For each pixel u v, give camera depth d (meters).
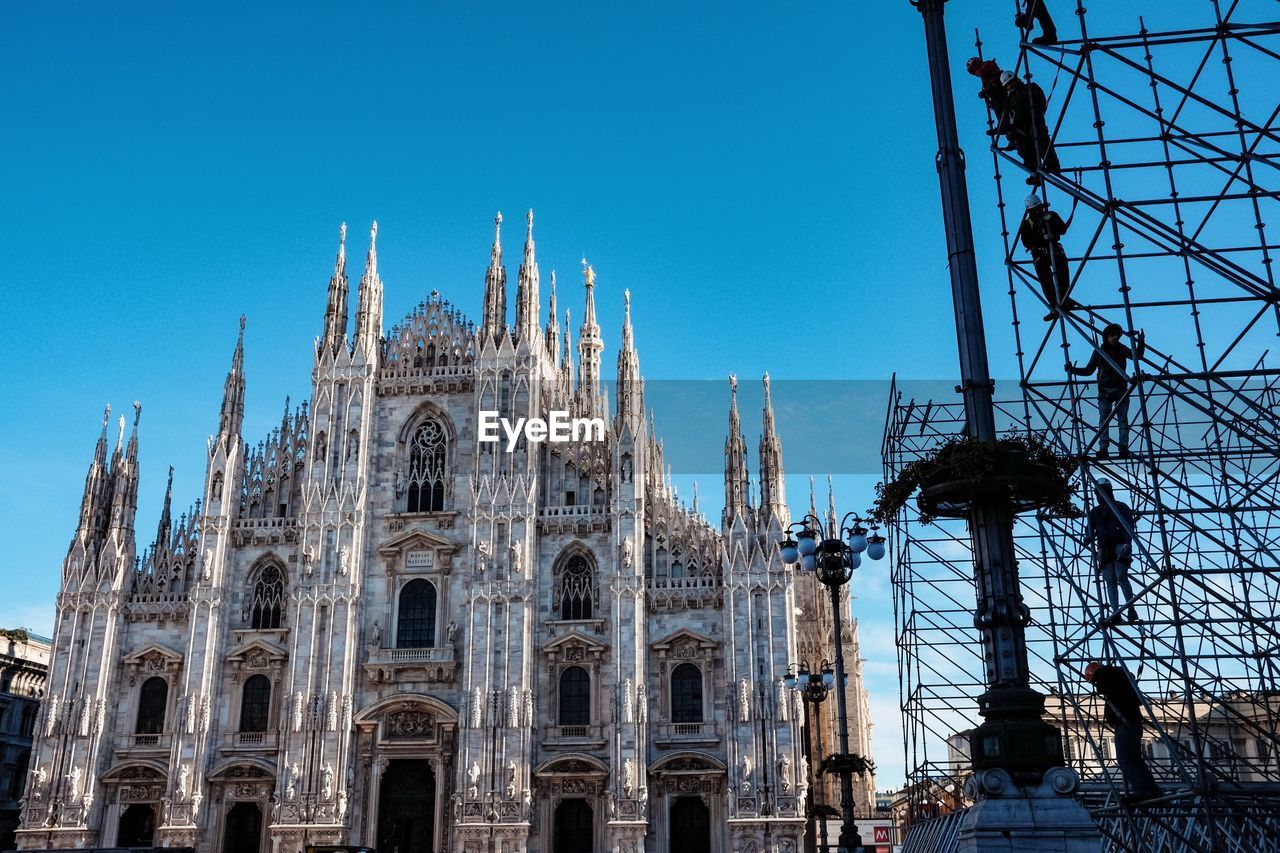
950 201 25.17
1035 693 22.22
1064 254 27.95
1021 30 28.28
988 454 22.95
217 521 87.38
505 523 84.06
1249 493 28.23
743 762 76.62
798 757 76.50
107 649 85.50
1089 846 20.94
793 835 74.94
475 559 83.38
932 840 41.88
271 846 80.25
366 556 86.25
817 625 103.25
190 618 85.44
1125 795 24.22
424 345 92.00
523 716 79.44
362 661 83.62
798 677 56.09
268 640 85.06
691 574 82.69
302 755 80.62
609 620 81.69
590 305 119.31
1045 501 25.00
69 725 83.75
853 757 37.56
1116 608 27.28
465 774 78.62
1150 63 28.70
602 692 80.69
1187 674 23.16
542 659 82.00
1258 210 27.00
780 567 80.25
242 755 82.50
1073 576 35.22
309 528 85.88
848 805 37.06
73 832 80.88
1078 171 29.14
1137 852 24.45
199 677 83.62
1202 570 24.38
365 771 81.31
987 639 23.62
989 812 21.39
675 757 78.06
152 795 82.81
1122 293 25.98
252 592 87.12
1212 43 27.14
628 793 76.75
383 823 81.12
